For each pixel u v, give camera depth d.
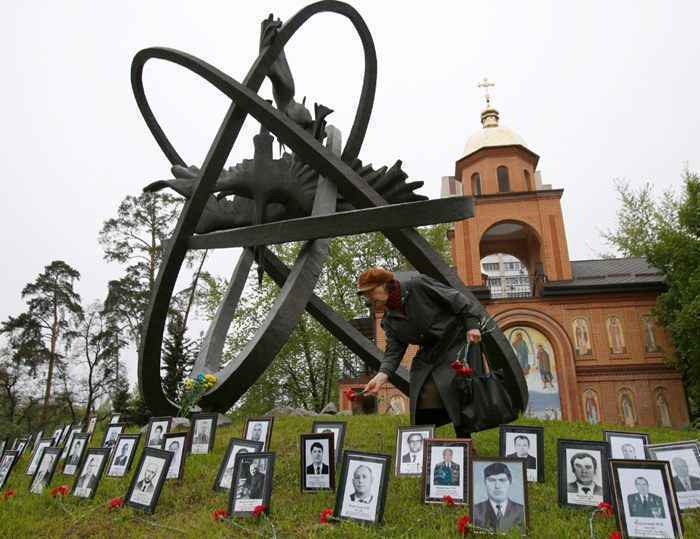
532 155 33.41
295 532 3.38
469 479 3.32
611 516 3.38
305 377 29.12
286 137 7.68
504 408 4.04
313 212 7.39
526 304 27.16
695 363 23.88
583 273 29.86
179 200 29.78
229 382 6.93
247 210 8.60
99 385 31.12
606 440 4.12
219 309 8.59
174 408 8.09
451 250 31.92
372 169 8.62
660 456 3.75
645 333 26.23
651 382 25.59
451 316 4.29
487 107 36.50
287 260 29.88
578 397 25.50
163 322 7.86
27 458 7.05
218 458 5.46
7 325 30.80
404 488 4.14
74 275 32.78
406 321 4.28
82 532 3.72
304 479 4.25
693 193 25.05
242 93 7.66
